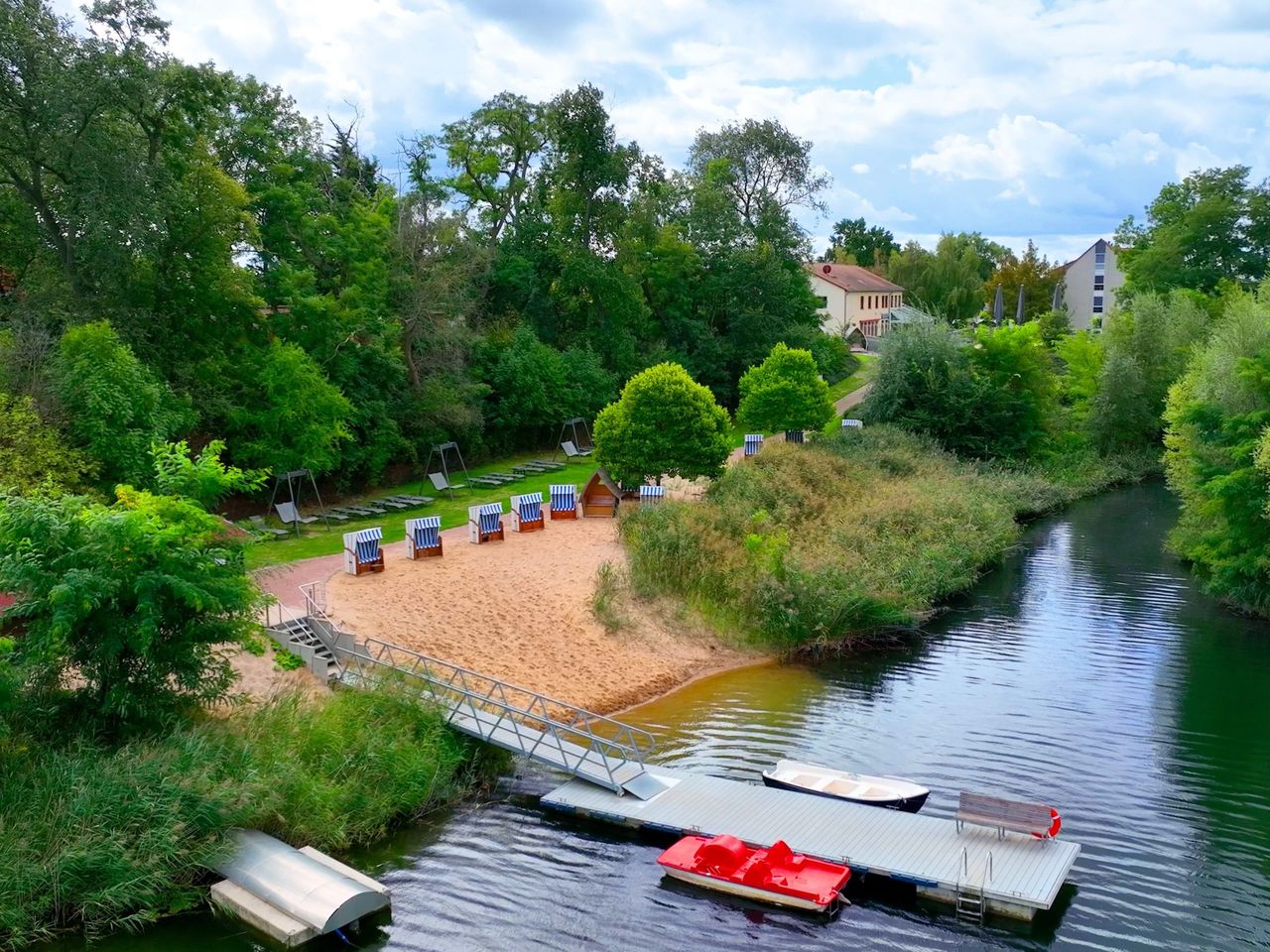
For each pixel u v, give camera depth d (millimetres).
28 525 15031
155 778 14273
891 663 24453
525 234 54656
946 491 37969
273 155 39531
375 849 15305
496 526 30250
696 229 63375
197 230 32625
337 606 23469
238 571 16781
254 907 13070
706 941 13039
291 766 15328
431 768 16688
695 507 30672
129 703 15445
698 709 21312
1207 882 14516
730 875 14078
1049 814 14617
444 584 25734
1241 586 28312
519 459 47469
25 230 31328
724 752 19062
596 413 50156
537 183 56469
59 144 28266
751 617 25812
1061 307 89375
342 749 16266
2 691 13820
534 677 21547
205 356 33844
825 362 66125
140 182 29375
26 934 12586
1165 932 13273
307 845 14805
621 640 24062
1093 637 26359
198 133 34281
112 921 12984
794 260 68062
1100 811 16688
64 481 23953
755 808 16156
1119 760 18750
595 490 34500
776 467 37250
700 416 33750
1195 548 31531
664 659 23766
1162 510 43812
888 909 13766
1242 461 28734
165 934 12922
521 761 18609
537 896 14047
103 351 26672
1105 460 52719
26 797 13781
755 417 45188
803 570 26938
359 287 39594
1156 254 66062
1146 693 22219
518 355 47406
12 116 28953
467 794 17156
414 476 42188
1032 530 40125
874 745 19438
